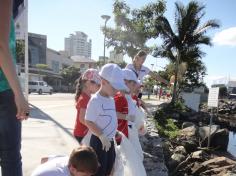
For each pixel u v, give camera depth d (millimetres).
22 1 2914
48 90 41531
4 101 2582
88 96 4574
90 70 4633
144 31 22219
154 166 6766
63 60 80562
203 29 28984
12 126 2627
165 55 29453
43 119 12008
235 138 22859
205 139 15070
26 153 6691
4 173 2678
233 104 43969
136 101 5793
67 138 8570
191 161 10922
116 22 22016
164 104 27156
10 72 2424
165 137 13602
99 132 4047
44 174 3186
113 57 22391
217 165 10531
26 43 10109
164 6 22781
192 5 28469
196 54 29734
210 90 14797
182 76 31250
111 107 4262
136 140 5387
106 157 4148
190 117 26375
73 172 3062
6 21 2393
